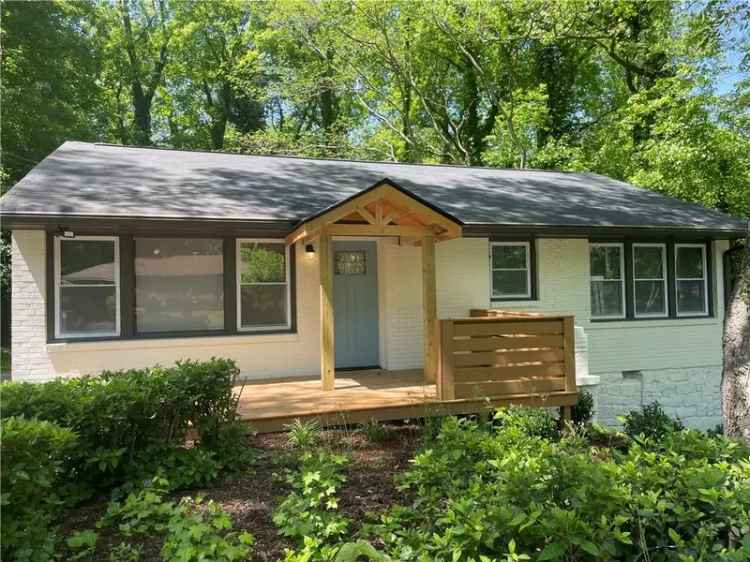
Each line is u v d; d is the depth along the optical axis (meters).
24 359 7.65
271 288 8.95
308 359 9.10
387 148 27.27
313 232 7.32
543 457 3.51
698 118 14.43
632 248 10.90
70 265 7.88
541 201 10.88
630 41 20.19
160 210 7.56
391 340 9.62
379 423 7.00
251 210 8.12
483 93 25.88
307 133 28.38
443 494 3.97
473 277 10.02
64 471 4.25
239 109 32.25
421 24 23.00
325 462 4.86
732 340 5.36
